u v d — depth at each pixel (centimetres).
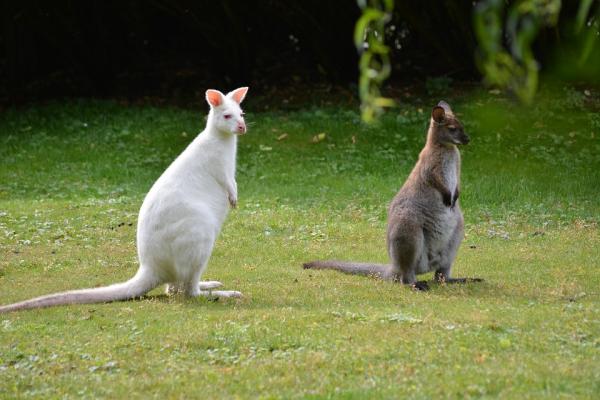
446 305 1345
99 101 3428
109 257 1822
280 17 3488
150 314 1312
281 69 3703
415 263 1536
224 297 1427
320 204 2366
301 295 1450
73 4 3475
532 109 2953
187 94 3566
